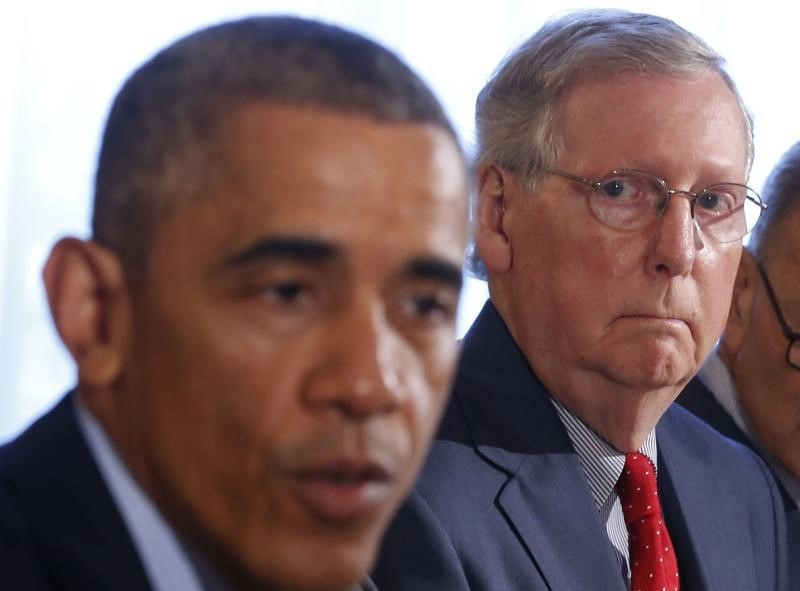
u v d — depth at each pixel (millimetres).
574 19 3234
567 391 3160
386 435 1350
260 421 1335
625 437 3174
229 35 1413
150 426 1386
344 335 1338
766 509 3635
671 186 3057
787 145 6949
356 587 2035
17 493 1473
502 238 3242
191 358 1348
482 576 2928
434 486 2982
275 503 1346
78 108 6281
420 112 1396
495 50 6703
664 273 3031
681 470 3473
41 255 6281
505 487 3051
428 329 1400
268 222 1316
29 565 1409
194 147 1352
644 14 3221
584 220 3072
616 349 3053
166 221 1355
